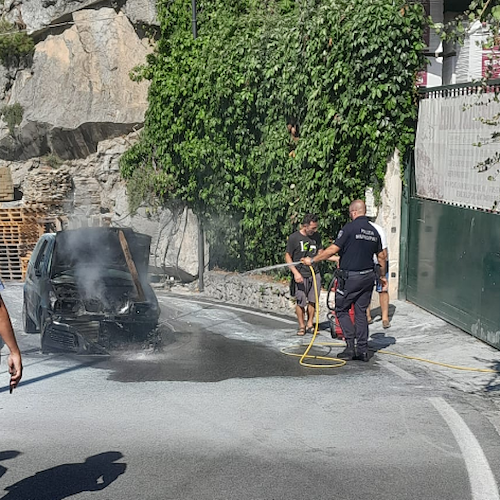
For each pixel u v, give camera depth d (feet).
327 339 35.53
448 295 37.45
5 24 77.46
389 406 23.99
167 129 57.06
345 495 16.71
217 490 16.98
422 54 40.70
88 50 73.26
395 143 41.50
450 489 17.11
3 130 77.66
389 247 42.88
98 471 18.16
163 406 23.93
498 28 22.52
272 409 23.59
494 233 31.99
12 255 67.92
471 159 34.63
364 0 40.70
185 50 56.70
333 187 42.96
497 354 31.27
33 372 28.94
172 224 58.59
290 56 46.11
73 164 75.41
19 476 17.85
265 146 48.73
